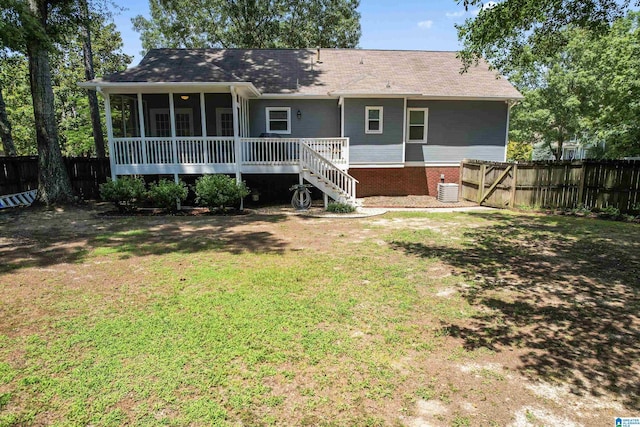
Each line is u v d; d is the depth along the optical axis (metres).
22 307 4.71
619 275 5.94
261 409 2.86
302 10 29.17
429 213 12.09
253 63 16.81
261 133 14.97
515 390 3.11
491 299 5.00
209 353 3.62
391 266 6.42
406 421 2.75
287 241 8.31
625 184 10.91
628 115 17.42
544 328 4.18
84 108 25.89
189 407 2.87
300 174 12.91
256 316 4.43
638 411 2.85
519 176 12.71
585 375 3.31
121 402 2.93
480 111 15.44
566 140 27.03
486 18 8.10
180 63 13.13
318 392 3.07
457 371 3.37
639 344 3.83
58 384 3.14
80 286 5.45
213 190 11.66
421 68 16.95
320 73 16.20
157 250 7.50
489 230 9.41
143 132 12.43
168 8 27.28
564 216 11.43
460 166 15.41
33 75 12.18
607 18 8.09
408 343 3.85
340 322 4.30
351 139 14.44
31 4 11.95
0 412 2.81
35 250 7.47
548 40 8.83
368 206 13.35
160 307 4.70
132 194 11.65
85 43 17.78
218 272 6.07
